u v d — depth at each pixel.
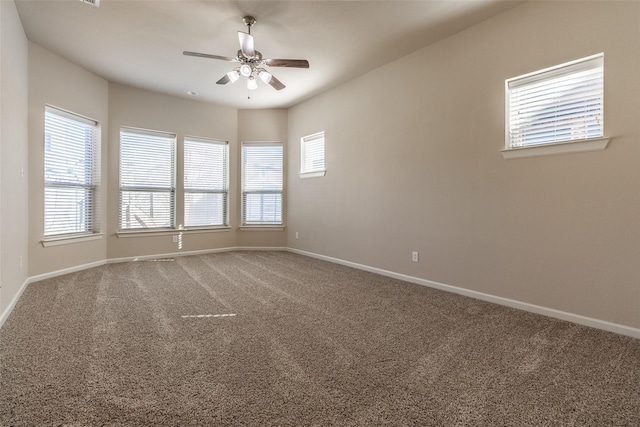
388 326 2.54
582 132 2.64
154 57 4.07
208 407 1.51
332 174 5.18
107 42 3.69
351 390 1.67
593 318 2.54
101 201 4.76
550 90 2.82
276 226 6.30
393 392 1.66
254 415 1.46
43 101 3.81
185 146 5.75
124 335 2.33
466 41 3.36
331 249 5.22
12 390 1.63
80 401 1.55
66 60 4.11
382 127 4.31
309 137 5.75
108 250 4.95
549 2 2.75
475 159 3.29
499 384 1.74
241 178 6.38
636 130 2.33
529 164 2.89
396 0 2.91
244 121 6.31
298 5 2.99
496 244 3.13
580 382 1.76
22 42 3.32
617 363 1.97
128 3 2.97
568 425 1.42
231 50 3.89
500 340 2.29
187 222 5.80
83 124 4.49
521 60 2.93
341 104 4.98
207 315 2.76
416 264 3.88
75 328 2.44
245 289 3.58
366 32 3.46
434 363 1.96
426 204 3.76
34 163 3.72
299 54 3.96
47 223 3.99
